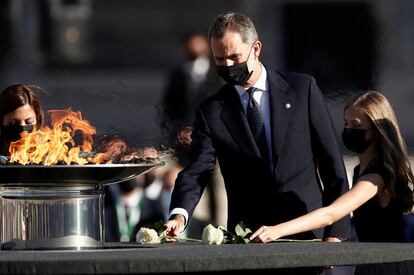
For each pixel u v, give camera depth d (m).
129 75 40.59
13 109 12.65
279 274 11.11
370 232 12.30
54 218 10.91
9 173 10.64
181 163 18.12
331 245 10.63
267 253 9.51
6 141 12.70
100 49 41.97
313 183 12.40
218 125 12.51
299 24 36.38
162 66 41.84
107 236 18.02
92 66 40.44
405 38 33.81
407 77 32.50
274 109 12.38
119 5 42.78
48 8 38.88
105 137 16.75
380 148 12.18
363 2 35.41
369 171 12.07
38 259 9.26
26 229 10.91
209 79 23.84
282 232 11.36
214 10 42.72
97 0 42.31
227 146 12.46
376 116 12.17
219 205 19.33
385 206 12.20
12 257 9.53
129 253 9.82
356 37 34.47
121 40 42.66
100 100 24.98
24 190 10.92
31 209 10.91
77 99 26.48
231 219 12.56
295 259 9.53
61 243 10.90
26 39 38.59
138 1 42.81
